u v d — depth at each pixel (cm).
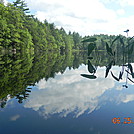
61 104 328
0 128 226
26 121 249
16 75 673
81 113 276
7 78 603
